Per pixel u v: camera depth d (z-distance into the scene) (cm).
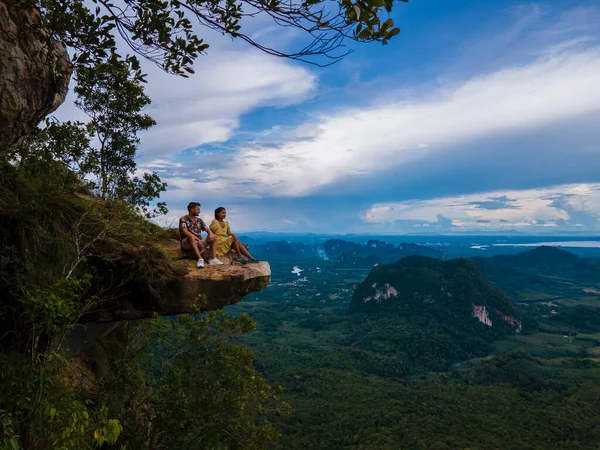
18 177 545
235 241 755
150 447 832
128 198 1105
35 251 506
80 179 723
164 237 809
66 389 532
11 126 569
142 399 902
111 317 595
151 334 988
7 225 483
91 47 408
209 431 840
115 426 480
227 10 377
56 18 393
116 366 823
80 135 729
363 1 300
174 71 441
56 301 450
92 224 586
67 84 673
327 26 326
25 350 488
